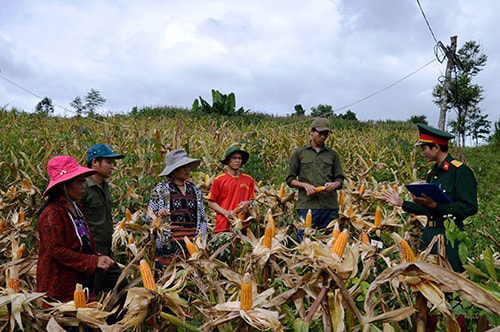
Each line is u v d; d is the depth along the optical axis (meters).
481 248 4.63
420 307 2.07
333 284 2.22
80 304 2.45
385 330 2.23
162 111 25.23
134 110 25.45
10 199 5.95
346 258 2.22
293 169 5.98
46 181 6.98
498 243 3.77
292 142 12.36
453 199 3.86
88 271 3.00
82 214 3.30
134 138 9.48
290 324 2.53
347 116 47.03
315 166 5.84
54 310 2.57
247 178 5.40
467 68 20.16
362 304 2.91
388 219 4.66
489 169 17.95
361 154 11.90
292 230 5.80
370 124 30.03
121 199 5.95
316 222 5.79
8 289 2.46
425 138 4.06
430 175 4.18
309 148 5.95
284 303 2.29
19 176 7.00
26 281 3.44
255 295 2.30
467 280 1.76
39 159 8.55
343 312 2.20
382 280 2.01
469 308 2.75
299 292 2.27
